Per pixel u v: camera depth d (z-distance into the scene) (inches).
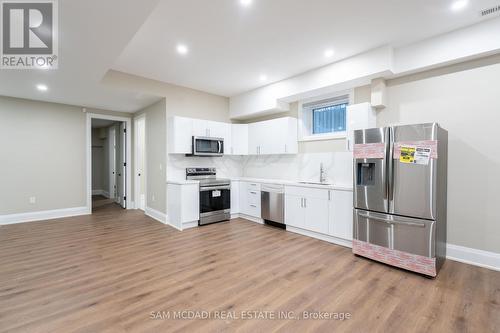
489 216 107.5
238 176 225.0
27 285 91.1
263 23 103.2
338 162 155.5
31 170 187.0
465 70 112.6
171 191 176.9
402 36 114.3
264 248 130.1
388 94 135.3
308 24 104.1
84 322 70.4
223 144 195.2
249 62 142.9
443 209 109.8
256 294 85.7
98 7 78.5
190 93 192.4
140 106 209.6
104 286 90.6
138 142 239.6
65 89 159.0
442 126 118.6
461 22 103.5
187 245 134.5
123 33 93.9
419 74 125.0
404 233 104.7
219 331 67.0
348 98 155.1
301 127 177.2
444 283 93.3
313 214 146.1
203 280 95.4
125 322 70.5
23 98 182.5
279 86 174.6
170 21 101.0
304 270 104.3
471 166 111.5
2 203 177.0
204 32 109.8
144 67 150.4
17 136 181.6
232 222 185.5
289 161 184.7
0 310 75.9
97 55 111.3
